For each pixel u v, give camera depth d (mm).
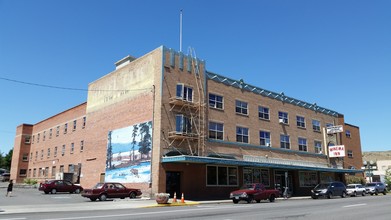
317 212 16969
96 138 39938
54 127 56281
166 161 28750
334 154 48625
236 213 16484
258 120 39938
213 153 33406
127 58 38375
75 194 35781
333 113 53594
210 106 34562
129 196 28938
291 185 42250
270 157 39906
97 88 41969
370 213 16422
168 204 23438
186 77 33031
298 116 46438
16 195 33188
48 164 55625
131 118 34250
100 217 14430
